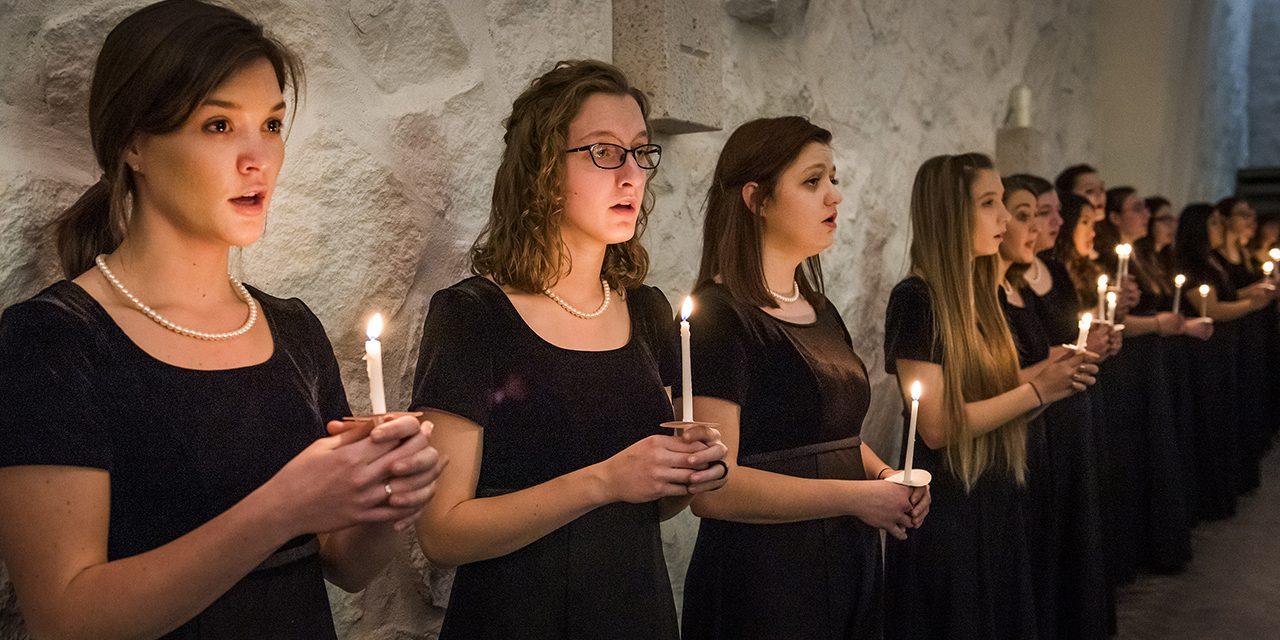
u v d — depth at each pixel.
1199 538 4.86
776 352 2.01
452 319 1.51
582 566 1.50
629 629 1.52
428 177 1.92
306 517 1.02
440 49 1.95
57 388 1.02
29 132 1.35
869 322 3.63
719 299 2.02
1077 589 3.09
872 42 3.74
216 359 1.16
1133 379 4.17
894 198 3.87
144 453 1.08
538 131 1.59
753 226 2.12
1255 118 11.26
